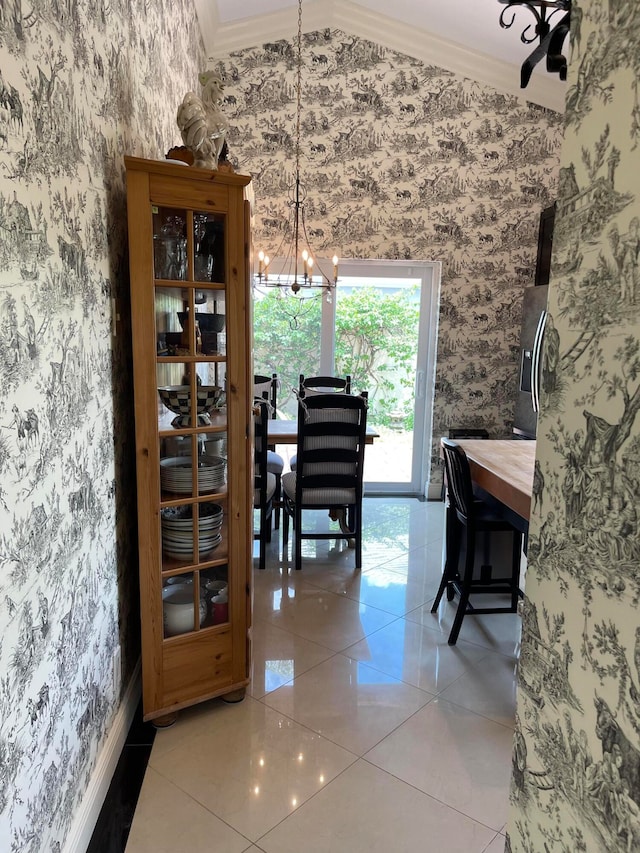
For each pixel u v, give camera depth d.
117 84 1.93
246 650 2.29
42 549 1.30
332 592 3.25
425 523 4.48
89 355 1.67
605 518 0.74
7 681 1.12
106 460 1.85
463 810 1.77
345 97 4.55
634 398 0.68
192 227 2.01
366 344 5.04
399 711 2.24
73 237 1.52
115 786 1.85
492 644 2.73
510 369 4.94
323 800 1.80
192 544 2.15
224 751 2.01
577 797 0.82
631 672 0.70
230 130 4.55
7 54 1.13
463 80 4.56
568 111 0.81
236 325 2.12
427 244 4.75
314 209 4.66
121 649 2.04
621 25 0.70
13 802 1.16
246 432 2.19
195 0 3.57
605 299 0.73
